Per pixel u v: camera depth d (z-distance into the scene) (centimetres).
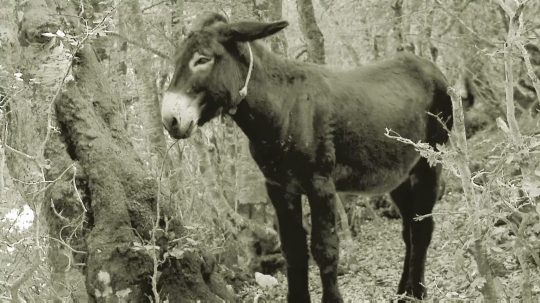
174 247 561
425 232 721
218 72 557
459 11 1150
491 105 1155
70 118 568
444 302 591
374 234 1075
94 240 541
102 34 512
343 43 1420
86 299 552
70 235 536
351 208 1080
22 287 542
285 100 602
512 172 652
